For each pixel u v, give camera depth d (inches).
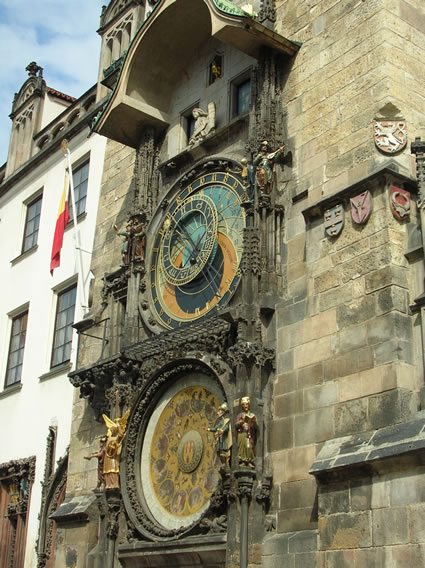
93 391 876.6
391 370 574.2
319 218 677.9
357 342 609.0
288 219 721.6
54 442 1055.0
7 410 1188.5
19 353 1232.8
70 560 815.7
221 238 782.5
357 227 639.1
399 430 545.6
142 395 786.8
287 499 623.2
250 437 640.4
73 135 1245.1
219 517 665.6
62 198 1163.3
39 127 1423.5
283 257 712.4
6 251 1344.7
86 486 866.8
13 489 1127.6
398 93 669.9
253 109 781.3
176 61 933.8
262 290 697.6
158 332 816.9
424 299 579.5
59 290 1175.0
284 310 683.4
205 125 867.4
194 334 740.7
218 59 893.2
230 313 692.1
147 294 854.5
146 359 804.0
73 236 1163.9
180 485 730.8
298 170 728.3
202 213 813.9
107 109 922.7
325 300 648.4
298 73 764.0
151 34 900.6
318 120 723.4
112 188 1021.8
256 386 663.1
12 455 1139.3
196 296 791.7
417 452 508.1
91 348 928.3
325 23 753.0
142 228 877.8
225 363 706.2
